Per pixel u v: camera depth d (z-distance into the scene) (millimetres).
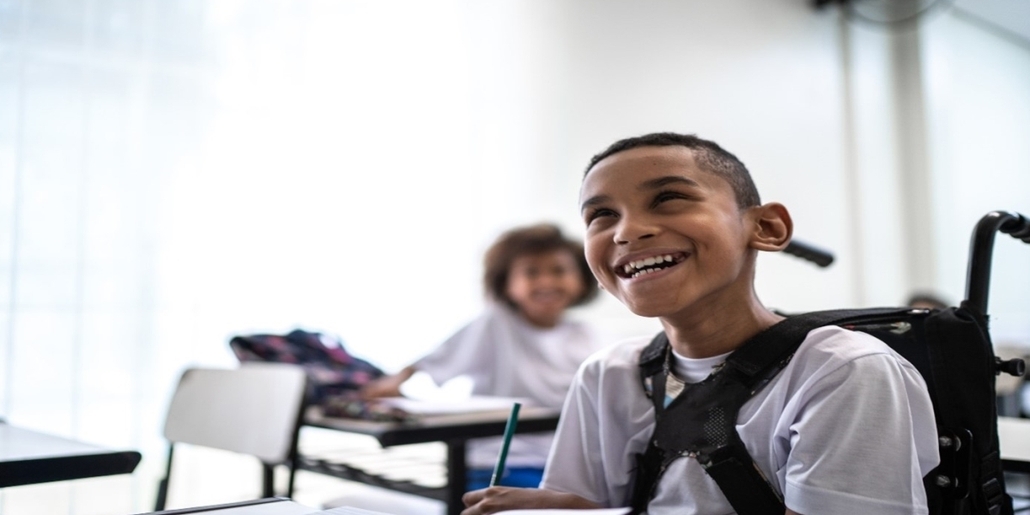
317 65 2820
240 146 2672
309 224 2779
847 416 715
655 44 3740
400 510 1655
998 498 831
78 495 2287
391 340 2918
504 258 2273
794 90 4309
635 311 792
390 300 2924
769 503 760
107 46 2477
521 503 892
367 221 2891
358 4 2916
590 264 837
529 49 3320
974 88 4969
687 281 777
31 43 2361
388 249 2928
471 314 3086
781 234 847
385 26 2971
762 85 4164
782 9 4297
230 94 2664
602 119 3539
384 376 2211
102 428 2412
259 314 2680
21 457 883
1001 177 5062
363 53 2916
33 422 2312
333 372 2066
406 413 1559
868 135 4602
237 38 2686
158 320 2514
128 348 2461
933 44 4785
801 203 4258
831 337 776
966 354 827
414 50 3031
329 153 2828
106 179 2457
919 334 846
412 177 2994
